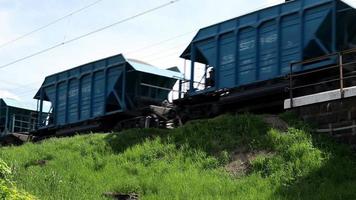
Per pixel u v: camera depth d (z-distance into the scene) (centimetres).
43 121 3784
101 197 1667
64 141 2562
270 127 1973
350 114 1825
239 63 2550
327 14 2244
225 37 2634
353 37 2250
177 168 1873
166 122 2806
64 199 1600
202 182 1686
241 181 1664
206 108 2644
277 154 1789
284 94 2344
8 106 4103
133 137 2303
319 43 2259
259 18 2505
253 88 2489
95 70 3275
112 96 3173
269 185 1608
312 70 2233
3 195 1050
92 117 3253
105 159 2117
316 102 1930
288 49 2367
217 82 2627
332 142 1827
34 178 1872
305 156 1717
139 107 3081
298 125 1933
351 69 2112
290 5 2395
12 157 2442
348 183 1526
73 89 3450
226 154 1862
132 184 1744
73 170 2045
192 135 2097
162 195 1619
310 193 1496
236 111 2539
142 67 3138
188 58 2892
